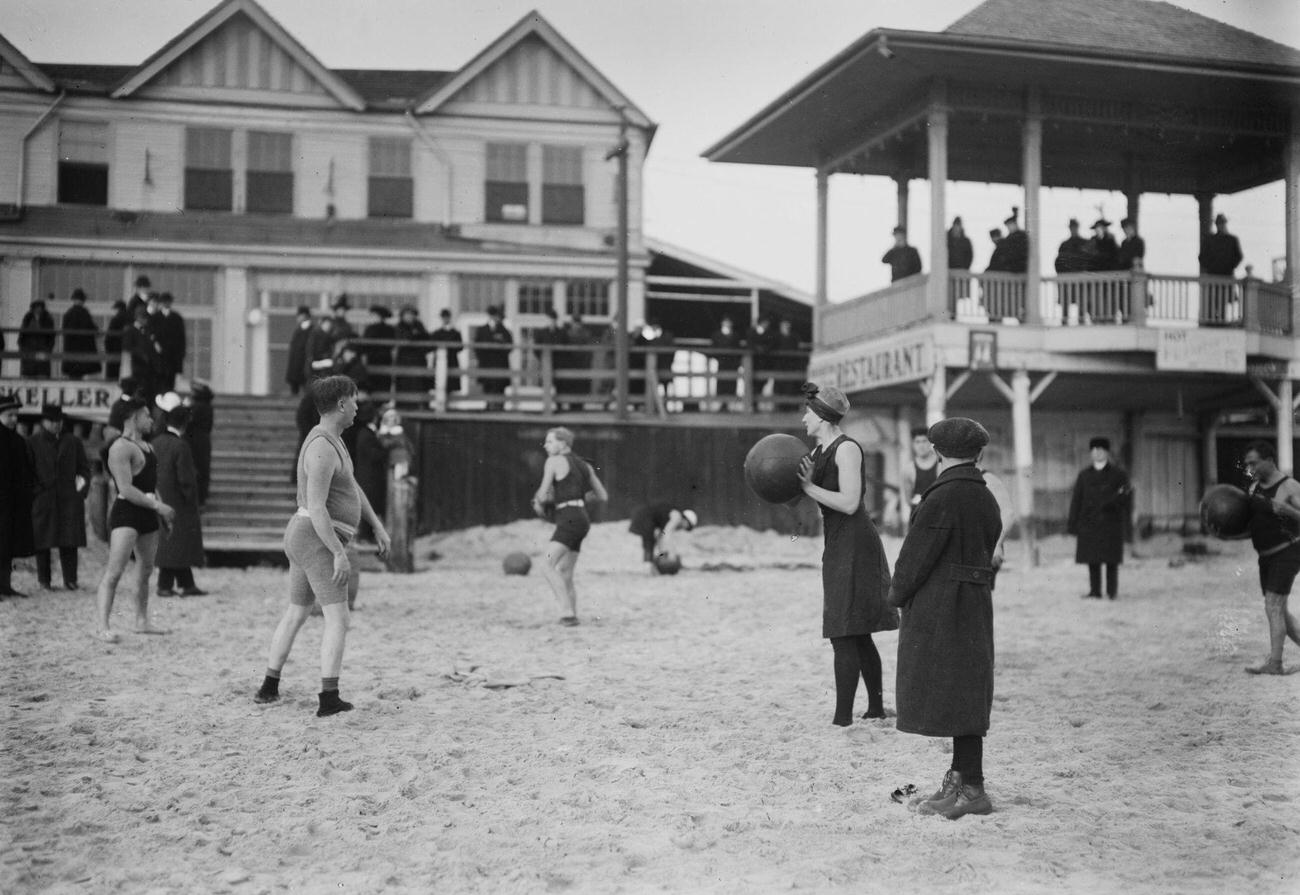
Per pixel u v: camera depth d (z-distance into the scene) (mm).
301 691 10102
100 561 22016
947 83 24344
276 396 26609
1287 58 24734
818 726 8906
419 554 25094
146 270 31250
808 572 21953
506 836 6348
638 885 5613
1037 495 28359
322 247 31844
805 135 27719
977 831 6406
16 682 10344
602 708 9617
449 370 27656
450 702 9766
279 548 22328
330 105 31750
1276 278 27609
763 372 29172
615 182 33125
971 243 25172
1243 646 13055
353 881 5660
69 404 26641
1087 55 23422
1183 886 5621
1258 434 29203
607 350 28219
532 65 32688
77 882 5688
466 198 32469
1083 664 11844
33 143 30594
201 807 6844
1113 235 26391
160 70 30906
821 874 5723
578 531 14297
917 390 26641
